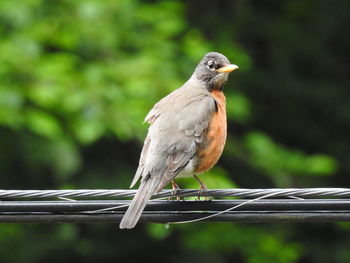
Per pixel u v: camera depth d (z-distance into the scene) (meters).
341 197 7.48
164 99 8.88
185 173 8.36
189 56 15.85
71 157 14.04
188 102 8.52
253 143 15.78
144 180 7.82
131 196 7.50
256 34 18.53
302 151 18.02
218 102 8.73
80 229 16.05
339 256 17.16
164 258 16.67
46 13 15.07
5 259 15.53
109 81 14.55
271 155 15.70
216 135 8.41
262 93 18.02
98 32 15.00
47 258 16.02
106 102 14.06
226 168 16.55
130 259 16.56
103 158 15.62
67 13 15.07
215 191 7.55
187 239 15.61
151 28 16.14
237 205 7.54
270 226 16.45
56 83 14.04
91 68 14.43
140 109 14.13
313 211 7.59
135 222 7.21
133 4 15.78
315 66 18.64
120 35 15.41
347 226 16.95
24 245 15.60
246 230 15.81
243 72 17.59
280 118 18.12
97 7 15.06
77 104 13.69
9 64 13.98
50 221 7.57
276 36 18.56
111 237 16.25
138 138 14.30
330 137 18.22
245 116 16.30
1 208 7.46
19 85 13.99
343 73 18.69
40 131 13.38
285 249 15.66
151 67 14.78
